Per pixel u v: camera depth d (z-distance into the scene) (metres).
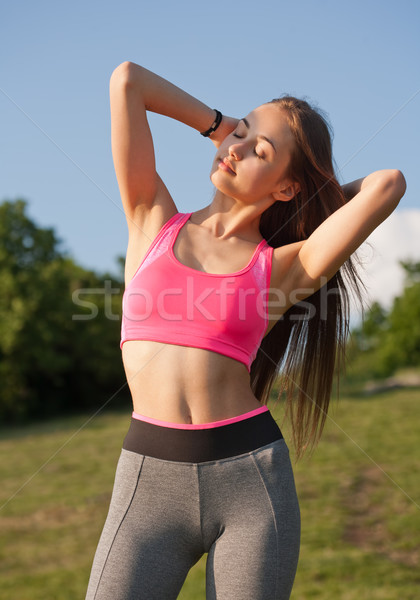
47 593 6.20
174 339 1.71
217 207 1.93
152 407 1.72
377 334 41.09
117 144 1.86
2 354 34.53
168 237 1.84
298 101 1.96
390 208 1.79
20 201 36.53
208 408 1.69
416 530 7.86
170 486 1.65
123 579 1.59
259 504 1.64
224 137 2.05
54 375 35.69
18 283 34.62
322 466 11.98
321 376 2.27
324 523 8.28
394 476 11.02
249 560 1.59
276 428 1.77
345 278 2.24
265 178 1.87
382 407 20.75
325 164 1.96
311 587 5.95
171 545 1.65
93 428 22.66
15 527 9.05
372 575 6.27
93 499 10.70
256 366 2.34
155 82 1.91
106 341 37.78
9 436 24.09
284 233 2.18
